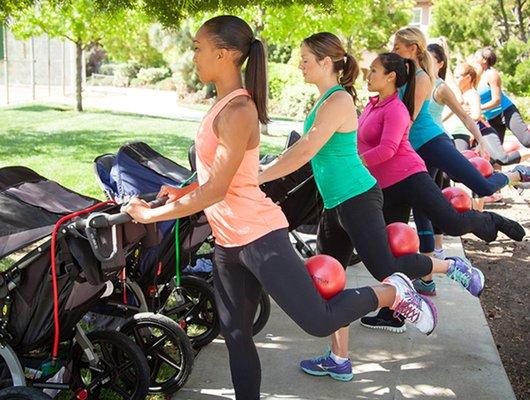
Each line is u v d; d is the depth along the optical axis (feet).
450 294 17.92
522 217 27.63
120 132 49.24
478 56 27.86
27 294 10.18
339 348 12.92
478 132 18.98
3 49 78.18
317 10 19.62
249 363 9.97
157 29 88.28
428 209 14.89
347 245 12.96
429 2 111.65
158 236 10.94
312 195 14.61
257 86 9.24
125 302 12.69
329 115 11.35
